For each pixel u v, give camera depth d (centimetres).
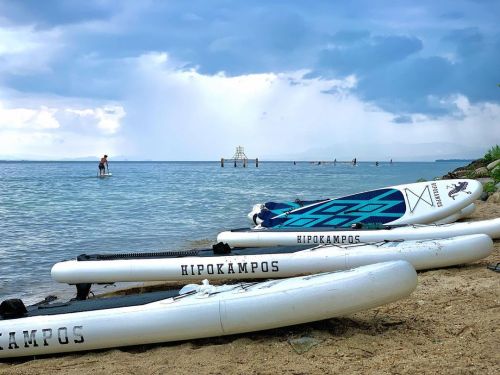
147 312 227
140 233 696
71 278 346
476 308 246
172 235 677
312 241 416
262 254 341
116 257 356
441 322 231
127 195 1407
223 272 337
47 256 542
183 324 223
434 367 182
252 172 4012
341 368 188
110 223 802
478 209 649
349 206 513
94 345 228
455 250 332
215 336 228
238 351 214
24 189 1705
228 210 985
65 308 241
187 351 220
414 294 279
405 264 220
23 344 229
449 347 201
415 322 235
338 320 242
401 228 414
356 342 213
